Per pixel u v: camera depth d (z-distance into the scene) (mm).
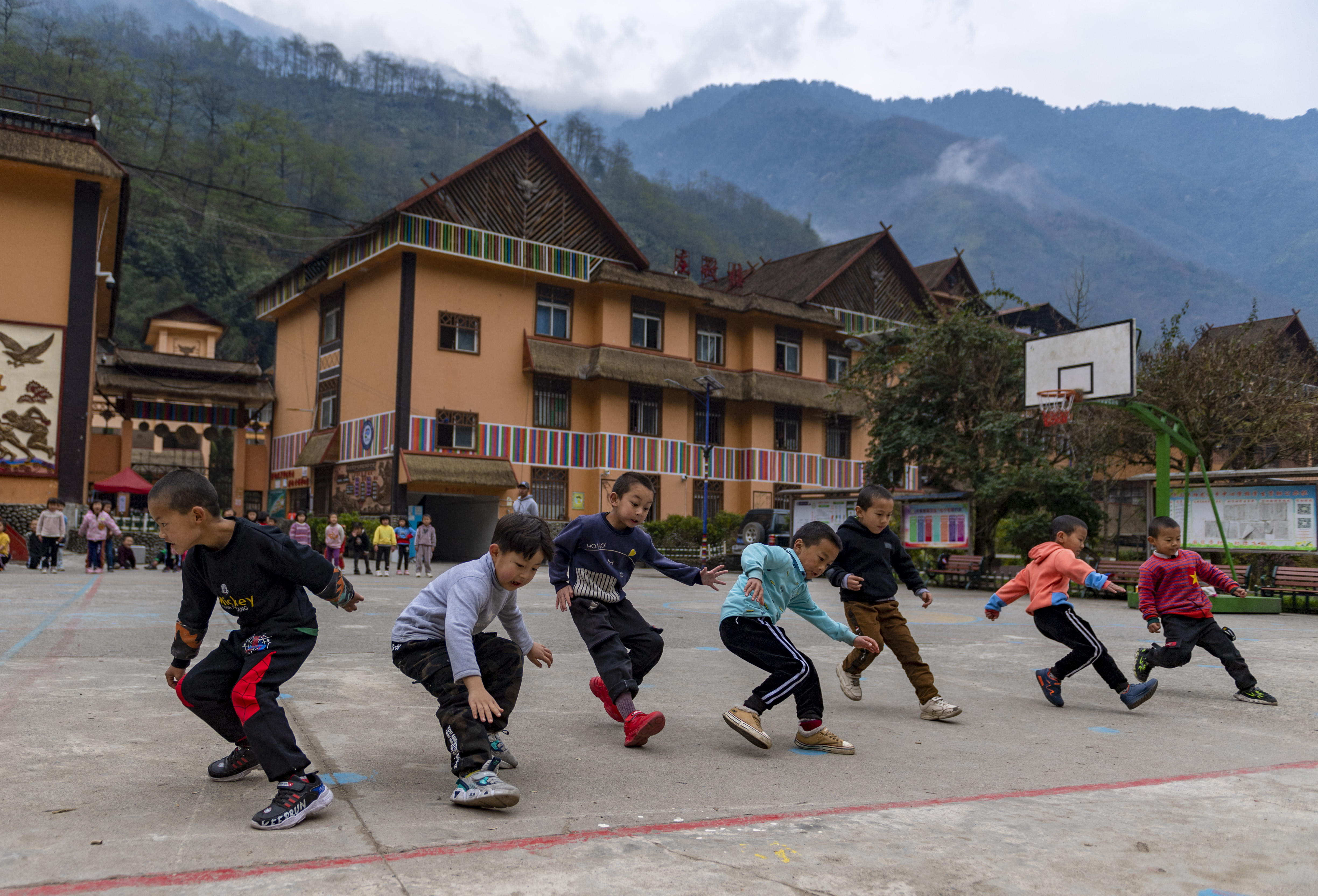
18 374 21891
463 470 26656
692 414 31328
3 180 22016
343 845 2818
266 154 80312
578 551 4852
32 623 8758
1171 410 23219
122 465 30531
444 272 27203
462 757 3334
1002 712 6016
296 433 32688
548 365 27969
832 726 5320
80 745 4027
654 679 6875
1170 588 6789
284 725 3109
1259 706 6488
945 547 21000
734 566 26047
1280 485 16531
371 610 11344
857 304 35719
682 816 3309
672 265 115750
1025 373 19344
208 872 2543
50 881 2443
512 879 2574
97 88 72250
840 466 34750
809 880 2662
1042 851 3020
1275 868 2908
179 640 3379
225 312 62594
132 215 63469
